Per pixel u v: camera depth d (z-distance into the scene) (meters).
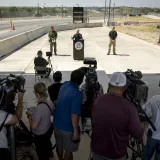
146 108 3.23
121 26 49.53
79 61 12.91
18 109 3.07
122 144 2.60
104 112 2.54
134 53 16.34
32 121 3.46
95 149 2.71
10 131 3.21
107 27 45.25
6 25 45.97
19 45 18.20
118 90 2.57
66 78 8.81
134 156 3.82
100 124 2.56
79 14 44.00
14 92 3.01
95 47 19.09
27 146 4.24
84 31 35.69
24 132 4.08
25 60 13.02
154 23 59.91
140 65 12.52
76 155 4.33
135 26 50.09
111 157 2.64
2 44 14.49
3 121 2.92
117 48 18.70
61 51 16.61
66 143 3.45
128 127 2.52
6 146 3.13
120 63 12.95
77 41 13.11
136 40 24.44
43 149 3.69
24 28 39.09
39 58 8.27
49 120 3.55
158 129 3.21
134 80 3.08
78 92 3.26
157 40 25.52
